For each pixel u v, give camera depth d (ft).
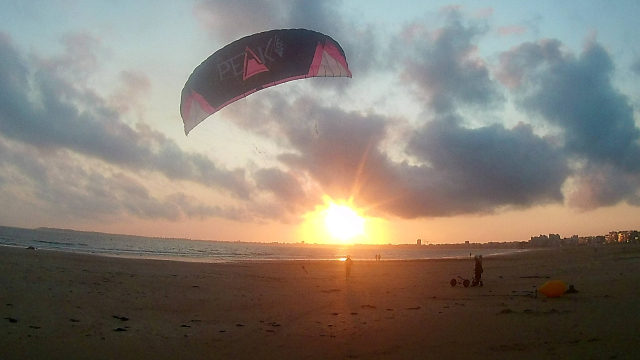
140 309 44.39
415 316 41.78
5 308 39.17
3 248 123.44
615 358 23.72
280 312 45.55
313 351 28.55
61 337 30.58
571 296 51.90
